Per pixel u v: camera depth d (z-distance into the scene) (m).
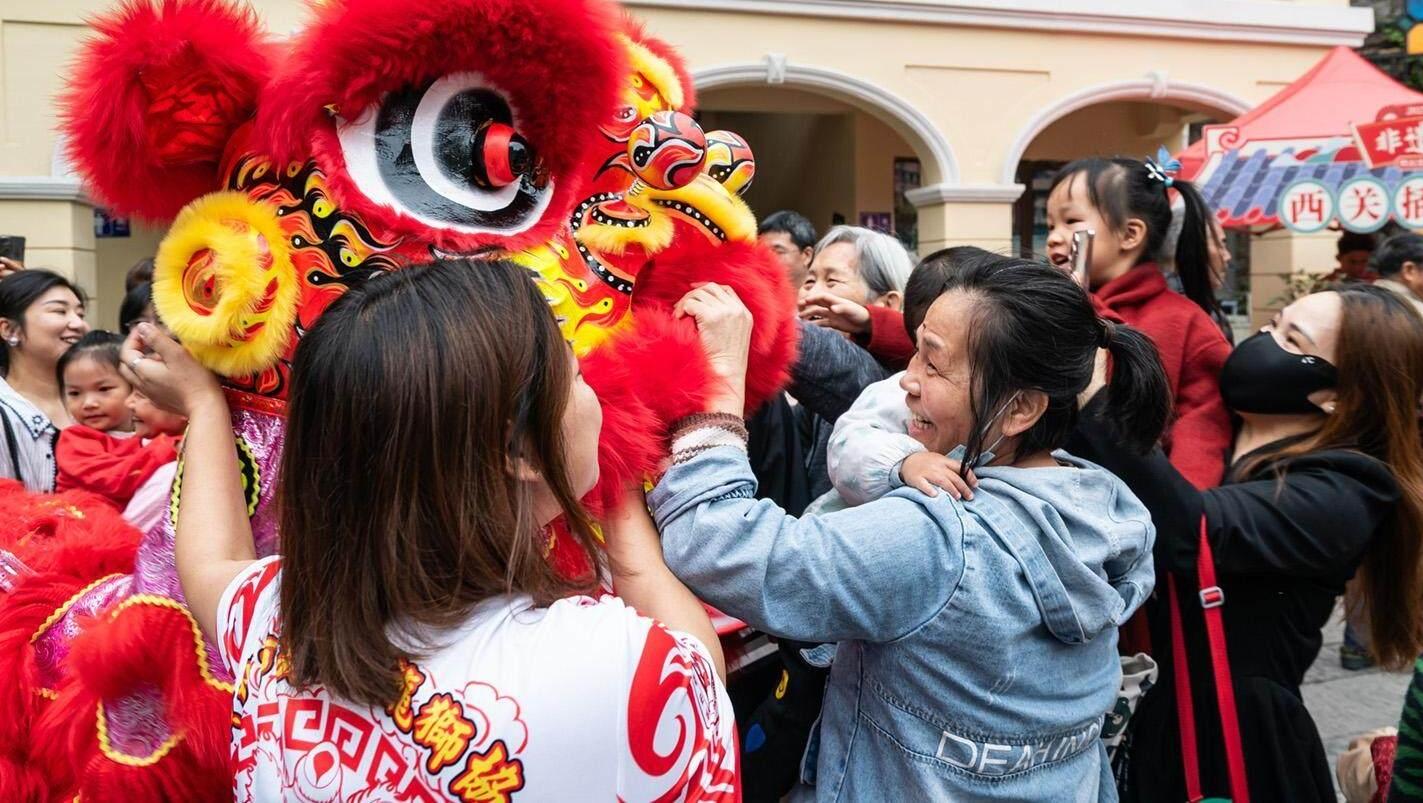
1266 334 1.67
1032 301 1.14
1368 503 1.52
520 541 0.77
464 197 1.00
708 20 6.21
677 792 0.78
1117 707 1.41
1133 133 8.63
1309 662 1.62
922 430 1.24
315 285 0.99
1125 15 6.95
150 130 1.03
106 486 2.08
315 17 0.97
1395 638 1.65
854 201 7.98
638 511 1.07
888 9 6.47
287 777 0.77
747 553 1.04
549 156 1.06
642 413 1.03
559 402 0.81
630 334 1.08
